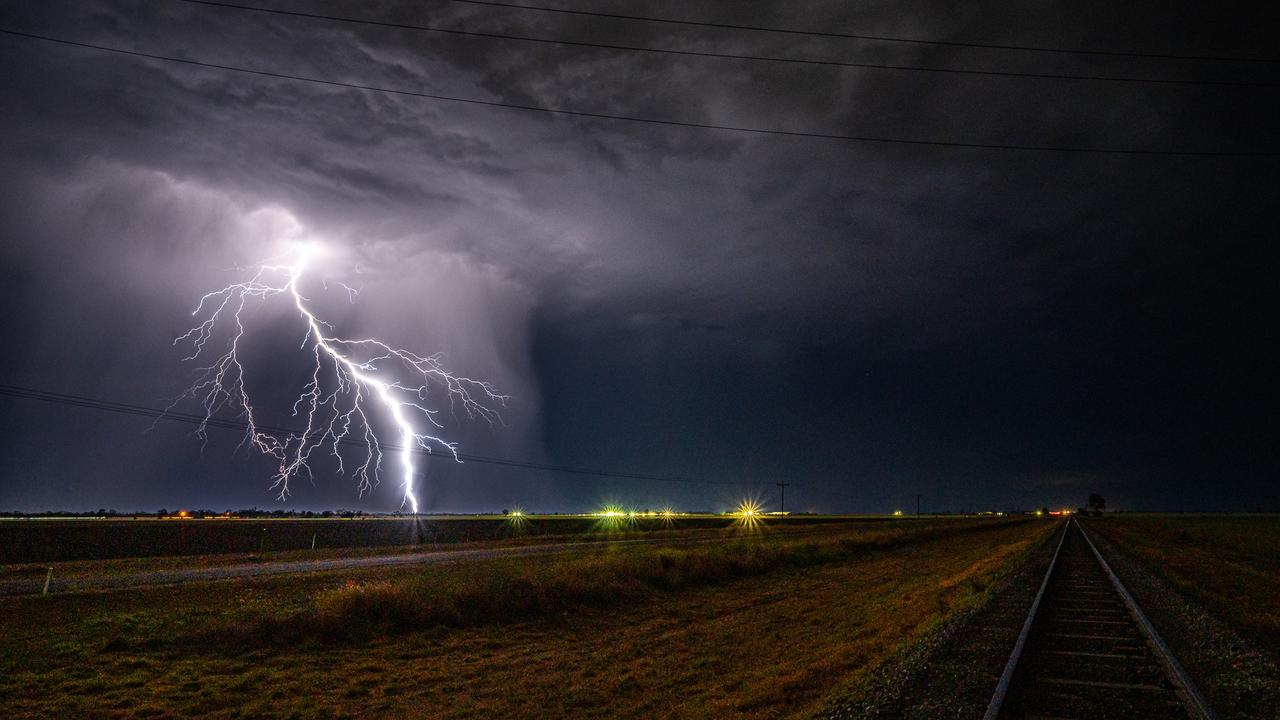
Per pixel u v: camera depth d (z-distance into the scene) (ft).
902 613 52.70
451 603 55.42
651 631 52.16
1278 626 43.70
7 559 111.45
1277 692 27.63
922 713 24.97
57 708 32.76
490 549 142.72
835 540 145.38
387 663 42.37
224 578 80.12
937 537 187.52
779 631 49.29
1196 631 40.65
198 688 36.63
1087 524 300.20
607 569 74.28
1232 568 83.35
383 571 90.58
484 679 38.60
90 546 131.64
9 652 42.52
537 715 31.65
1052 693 27.43
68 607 58.39
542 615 57.72
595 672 39.19
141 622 50.96
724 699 31.94
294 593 68.80
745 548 107.34
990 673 29.76
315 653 44.27
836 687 30.89
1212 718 23.32
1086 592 59.93
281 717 32.27
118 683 36.78
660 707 31.83
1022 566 82.58
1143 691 27.61
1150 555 104.94
